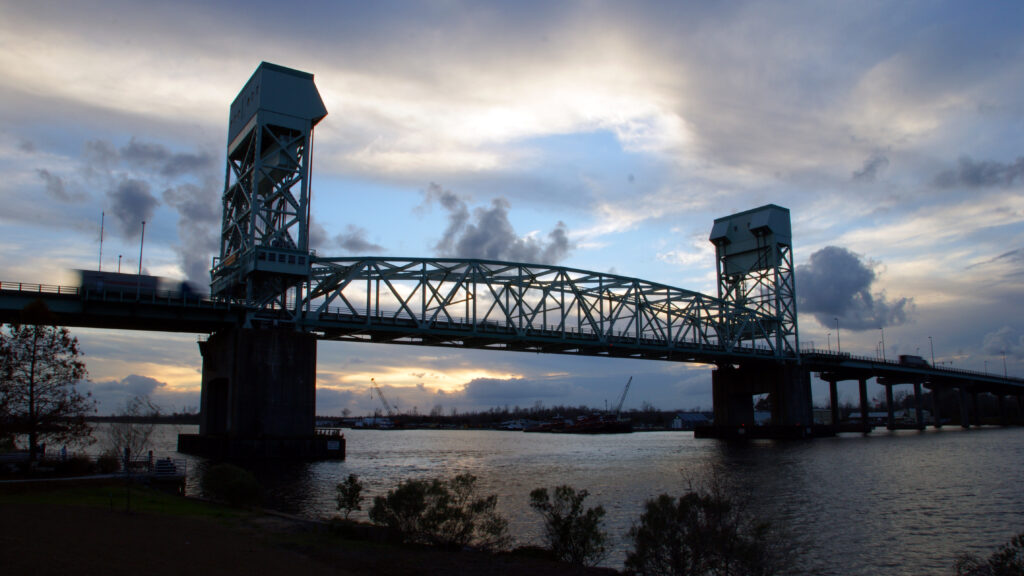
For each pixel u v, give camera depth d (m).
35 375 46.69
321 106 101.75
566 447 147.25
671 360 156.62
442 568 25.06
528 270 119.88
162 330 99.94
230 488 40.16
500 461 99.06
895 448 121.44
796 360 169.00
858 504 53.66
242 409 88.56
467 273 112.81
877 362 193.38
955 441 143.50
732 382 177.62
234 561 23.03
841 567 34.94
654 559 24.39
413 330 106.31
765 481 68.88
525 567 25.95
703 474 75.06
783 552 31.56
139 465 52.34
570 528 28.97
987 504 53.81
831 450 118.31
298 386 92.25
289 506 48.50
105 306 86.94
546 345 128.12
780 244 171.38
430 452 127.31
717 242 179.25
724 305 158.00
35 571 19.02
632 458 104.12
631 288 139.12
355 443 177.75
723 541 24.02
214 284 107.69
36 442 48.88
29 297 83.75
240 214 102.06
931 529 44.00
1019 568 24.97
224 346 95.25
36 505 33.41
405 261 106.69
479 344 122.19
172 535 27.03
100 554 22.09
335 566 23.94
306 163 100.06
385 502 31.52
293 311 97.75
